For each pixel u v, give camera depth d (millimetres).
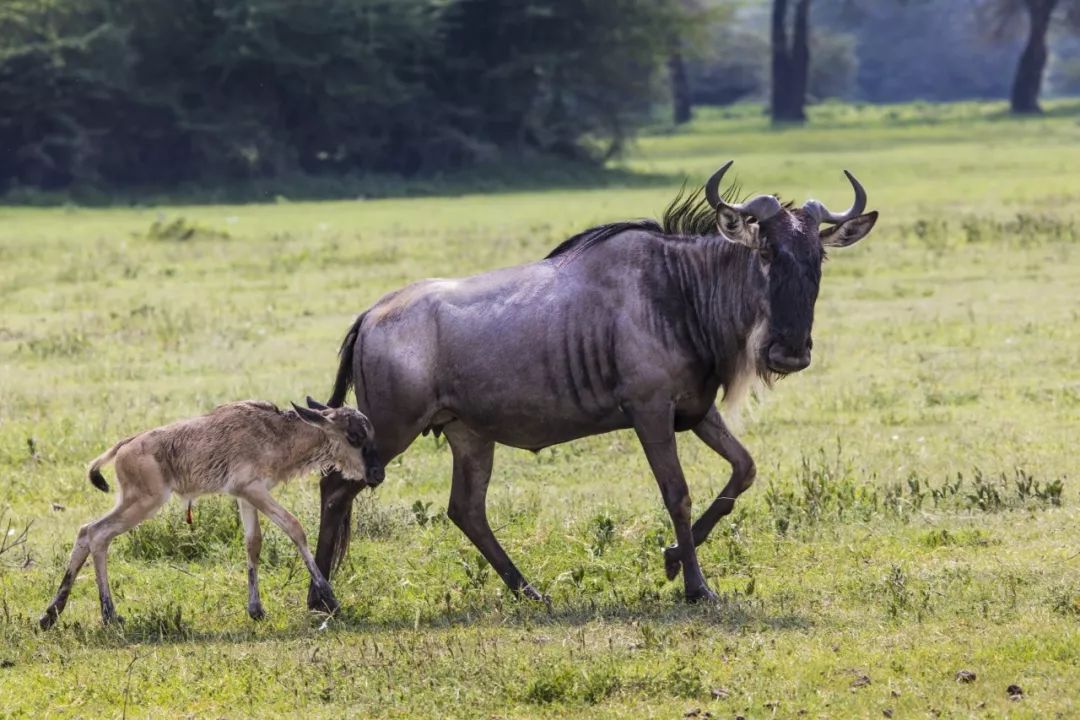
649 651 27531
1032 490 39469
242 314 77500
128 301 84938
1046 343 63000
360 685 26438
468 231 126188
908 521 37000
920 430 48219
